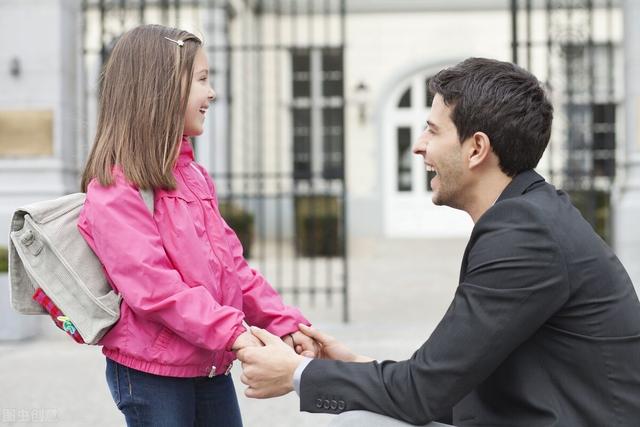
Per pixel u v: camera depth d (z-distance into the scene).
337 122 14.98
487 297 1.62
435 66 15.15
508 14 15.02
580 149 8.43
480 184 1.79
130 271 1.81
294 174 7.68
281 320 2.13
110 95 1.95
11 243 1.91
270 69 14.56
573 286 1.63
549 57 6.71
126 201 1.85
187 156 2.07
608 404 1.63
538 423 1.64
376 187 15.16
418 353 1.69
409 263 11.82
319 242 12.70
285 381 1.78
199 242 1.93
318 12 14.88
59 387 4.61
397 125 15.34
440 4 15.04
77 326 1.85
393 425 1.66
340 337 5.98
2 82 6.70
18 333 6.16
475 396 1.77
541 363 1.66
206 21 12.90
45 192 6.59
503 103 1.72
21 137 6.67
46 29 6.69
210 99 2.03
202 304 1.82
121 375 1.93
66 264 1.86
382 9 15.09
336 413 1.73
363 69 15.16
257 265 11.54
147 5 9.26
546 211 1.66
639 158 6.98
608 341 1.63
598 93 13.92
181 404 1.95
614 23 14.09
